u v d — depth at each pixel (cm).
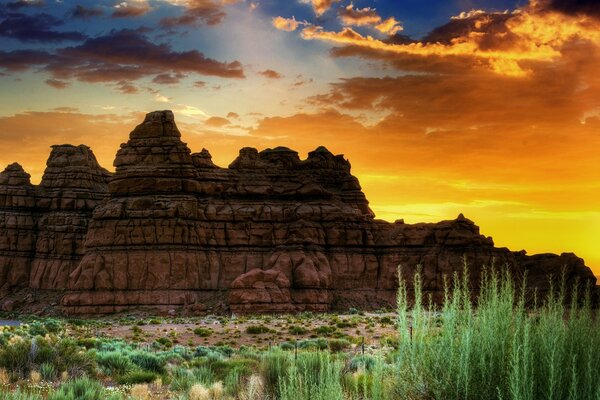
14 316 11062
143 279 10638
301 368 1864
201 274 10844
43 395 2191
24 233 12481
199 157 11794
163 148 11525
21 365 2731
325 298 10575
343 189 12556
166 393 2497
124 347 5141
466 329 857
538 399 795
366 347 4350
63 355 2914
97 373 2920
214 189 11625
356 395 1060
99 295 10519
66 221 12406
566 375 798
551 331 841
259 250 11200
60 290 11869
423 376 871
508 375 811
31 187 12988
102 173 13500
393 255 11356
